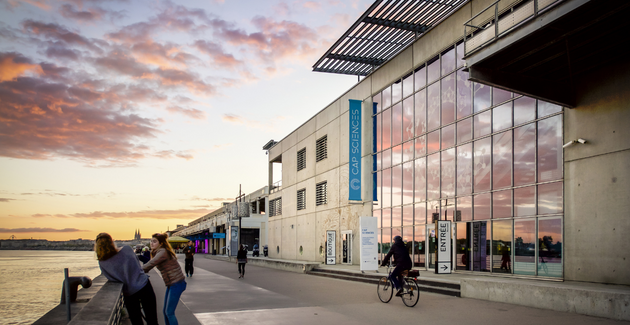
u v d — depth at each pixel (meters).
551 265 13.42
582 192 12.66
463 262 17.16
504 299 11.05
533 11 10.54
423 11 21.38
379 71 24.47
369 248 19.17
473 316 9.20
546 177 13.85
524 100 14.82
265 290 14.50
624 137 11.68
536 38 10.80
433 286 13.95
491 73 12.34
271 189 45.56
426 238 19.64
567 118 13.30
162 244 6.32
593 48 11.45
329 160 30.22
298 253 35.38
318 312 9.86
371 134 25.39
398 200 22.27
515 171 15.01
